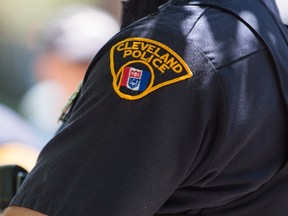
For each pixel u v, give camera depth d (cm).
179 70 337
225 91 339
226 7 358
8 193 424
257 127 351
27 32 1767
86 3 1742
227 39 348
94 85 347
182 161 339
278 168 363
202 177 346
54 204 336
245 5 365
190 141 338
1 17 1922
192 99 337
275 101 358
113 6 1681
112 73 343
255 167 357
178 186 348
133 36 348
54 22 926
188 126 338
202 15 353
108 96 340
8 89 1619
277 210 365
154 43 342
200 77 338
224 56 344
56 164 342
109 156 334
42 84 1005
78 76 913
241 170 353
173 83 336
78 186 335
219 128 340
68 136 344
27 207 341
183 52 339
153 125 334
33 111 1034
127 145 334
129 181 332
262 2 376
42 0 1906
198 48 341
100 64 351
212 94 339
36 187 343
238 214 362
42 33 1007
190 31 345
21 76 1605
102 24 917
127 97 337
